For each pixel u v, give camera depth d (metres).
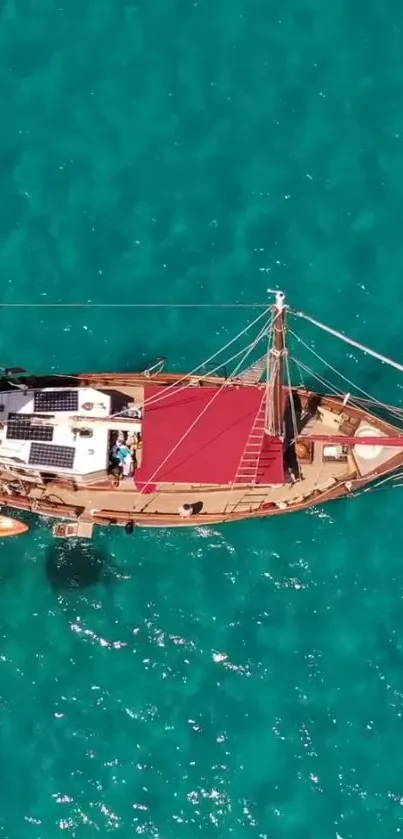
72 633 50.28
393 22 60.59
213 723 48.84
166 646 50.09
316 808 47.50
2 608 50.69
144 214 57.06
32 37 60.28
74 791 47.78
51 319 55.22
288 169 57.91
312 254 56.38
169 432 48.72
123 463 49.72
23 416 48.88
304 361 54.16
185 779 47.94
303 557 51.41
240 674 49.62
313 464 50.69
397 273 56.06
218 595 50.88
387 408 52.34
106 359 54.47
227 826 47.22
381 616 50.53
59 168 57.91
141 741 48.56
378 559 51.31
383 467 50.34
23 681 49.53
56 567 51.31
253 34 60.34
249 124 58.72
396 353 54.62
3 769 48.12
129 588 51.00
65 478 50.25
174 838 47.00
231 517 49.94
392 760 48.28
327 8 60.81
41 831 47.19
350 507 51.97
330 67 59.75
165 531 51.75
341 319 55.19
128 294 55.66
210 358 54.12
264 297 55.50
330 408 51.22
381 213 57.09
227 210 57.16
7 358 54.53
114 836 47.06
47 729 48.81
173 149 58.31
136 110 58.97
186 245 56.56
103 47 60.12
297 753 48.38
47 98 59.16
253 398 49.28
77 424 49.19
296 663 49.78
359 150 58.25
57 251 56.44
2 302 55.47
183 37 60.31
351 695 49.31
